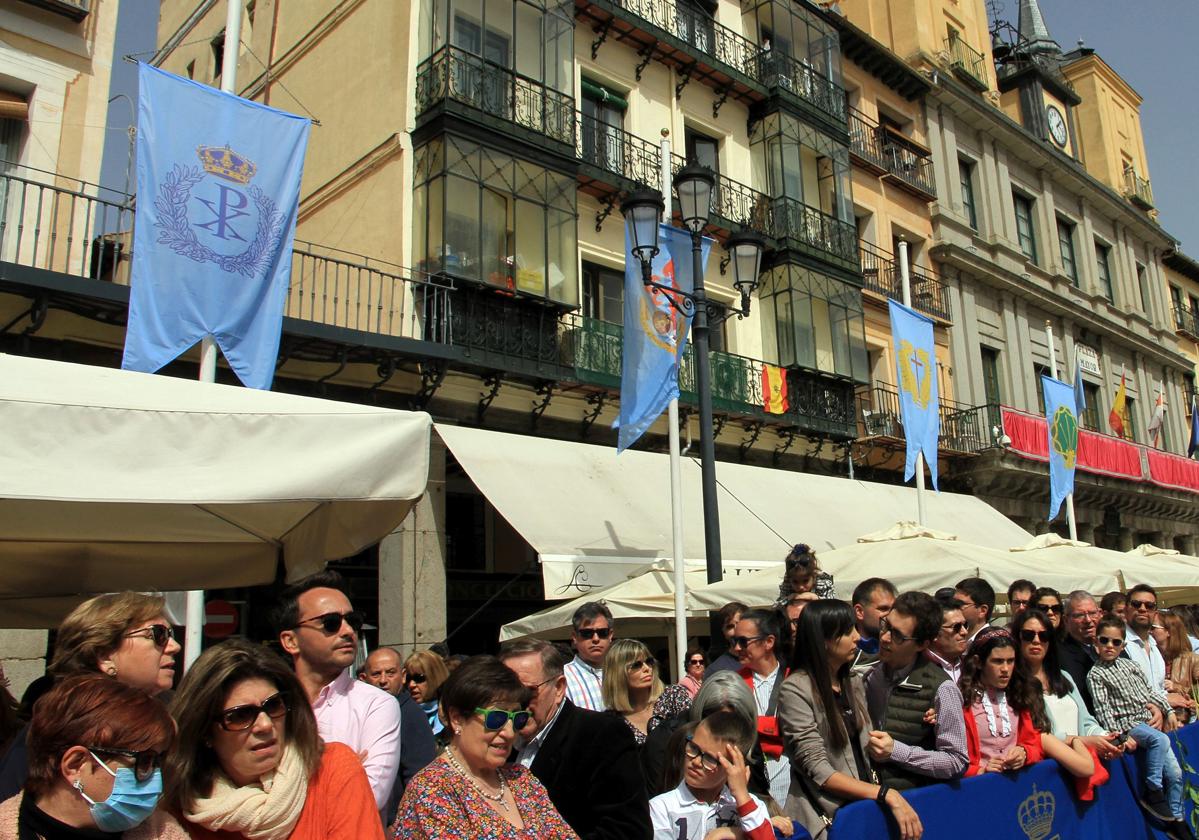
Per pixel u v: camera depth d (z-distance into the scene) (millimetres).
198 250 6859
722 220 17469
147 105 6766
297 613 3479
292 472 3930
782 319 18109
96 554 5598
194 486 3674
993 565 8070
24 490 3314
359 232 14648
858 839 3600
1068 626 6590
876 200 22234
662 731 4258
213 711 2473
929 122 24578
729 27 19312
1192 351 35000
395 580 11820
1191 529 29766
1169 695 6727
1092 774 4840
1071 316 27672
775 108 19000
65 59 10469
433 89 13734
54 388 3574
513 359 13336
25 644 8969
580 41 16344
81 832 2162
